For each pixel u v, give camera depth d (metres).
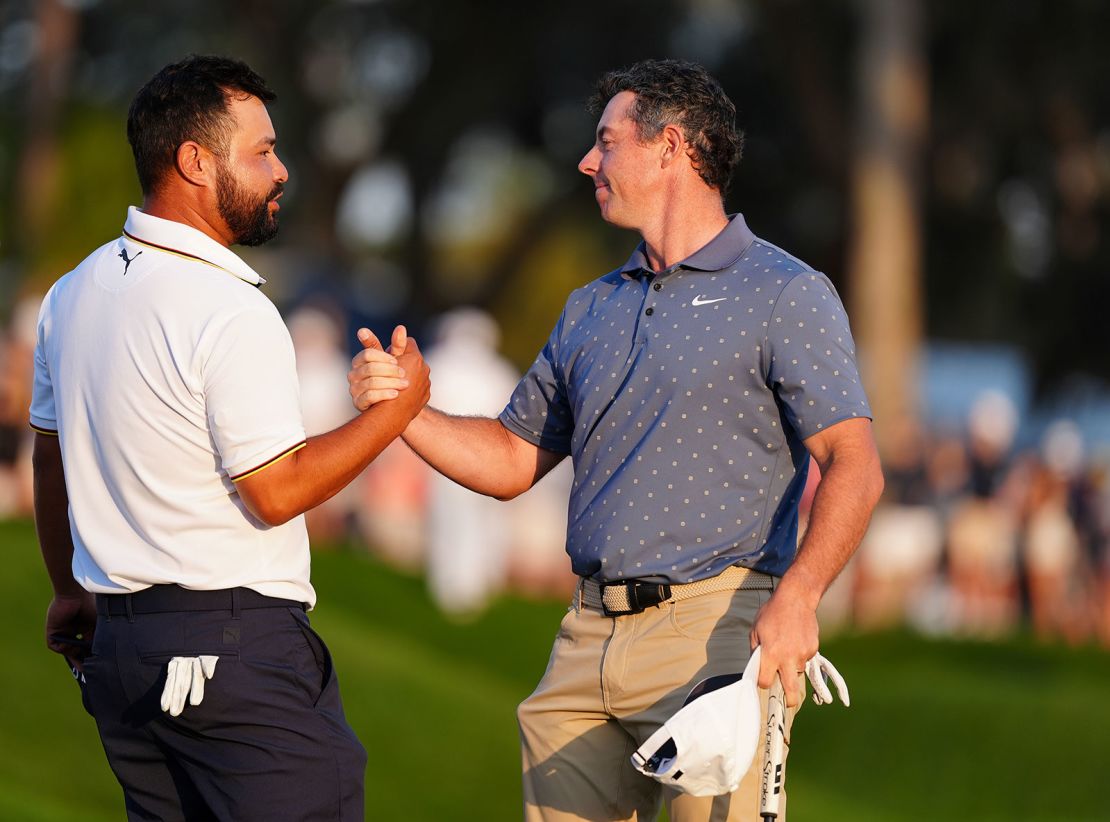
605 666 15.19
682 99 15.57
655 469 15.06
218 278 14.06
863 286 77.38
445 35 102.62
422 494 58.41
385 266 119.12
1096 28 85.06
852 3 88.12
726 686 13.93
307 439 14.27
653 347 15.23
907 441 64.38
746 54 98.56
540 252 131.88
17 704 30.98
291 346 14.19
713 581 14.94
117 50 97.19
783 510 15.23
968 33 87.06
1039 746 42.25
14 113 88.00
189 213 14.45
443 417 16.77
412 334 88.00
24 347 48.59
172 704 13.72
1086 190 90.31
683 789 13.87
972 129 89.50
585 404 15.59
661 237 15.71
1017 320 101.56
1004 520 63.19
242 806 14.09
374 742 34.22
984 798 40.03
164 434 13.91
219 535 14.05
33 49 83.94
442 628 46.94
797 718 44.41
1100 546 64.12
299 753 14.16
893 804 39.81
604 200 15.91
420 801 32.16
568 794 15.58
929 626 61.88
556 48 105.06
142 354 13.92
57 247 78.44
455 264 149.75
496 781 34.06
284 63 99.75
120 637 14.20
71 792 28.20
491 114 109.12
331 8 100.38
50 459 15.34
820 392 14.66
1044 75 86.94
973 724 43.56
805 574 14.09
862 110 77.69
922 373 94.19
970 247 98.19
